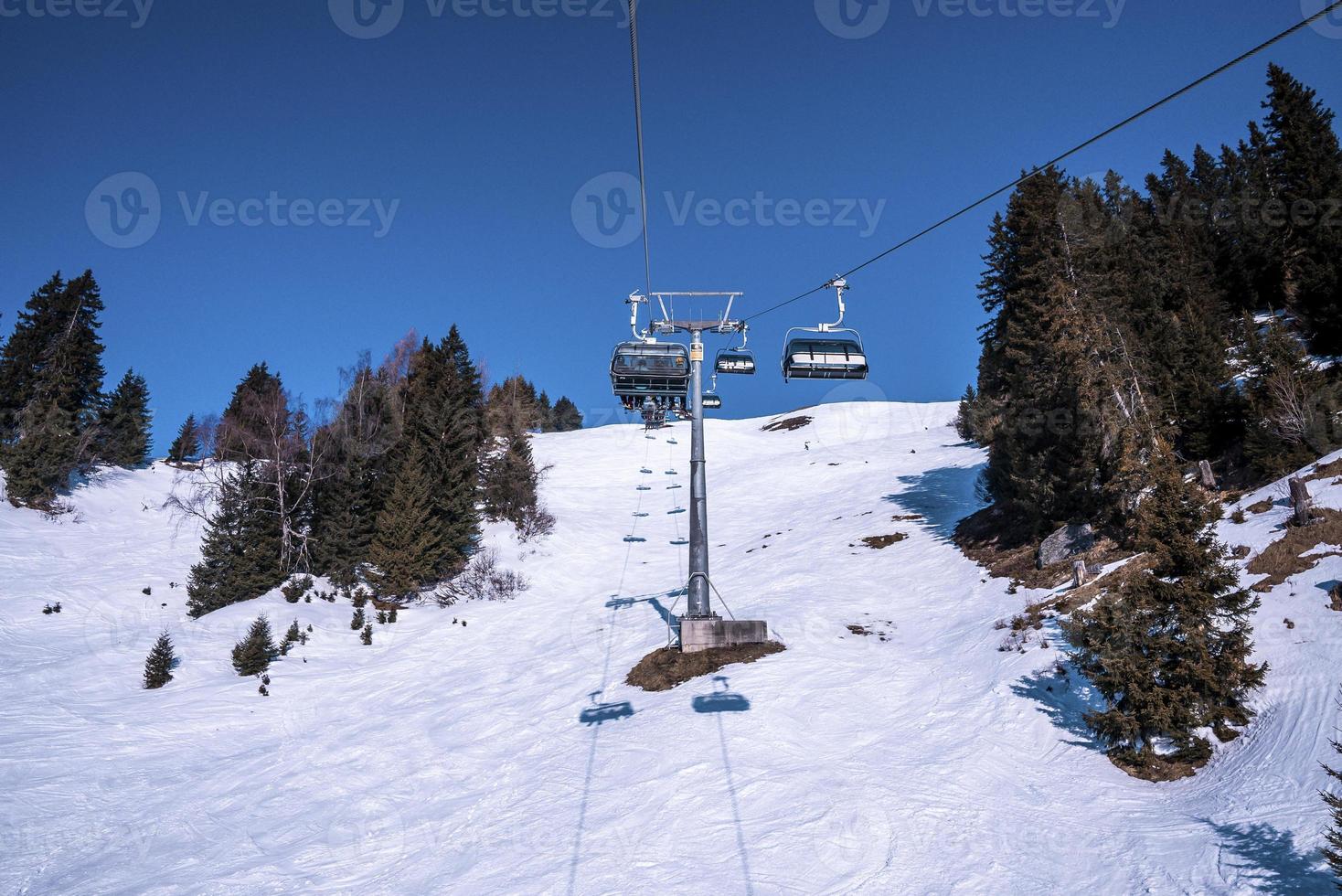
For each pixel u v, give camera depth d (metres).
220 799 16.75
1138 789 12.55
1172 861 10.01
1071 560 23.97
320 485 43.97
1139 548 13.94
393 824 14.51
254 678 27.14
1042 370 28.80
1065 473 25.86
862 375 19.23
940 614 24.14
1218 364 29.89
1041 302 29.88
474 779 16.31
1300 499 19.12
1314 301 36.47
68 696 24.33
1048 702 15.95
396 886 11.84
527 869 11.55
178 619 33.28
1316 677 13.20
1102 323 27.16
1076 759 13.81
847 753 14.66
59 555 40.16
